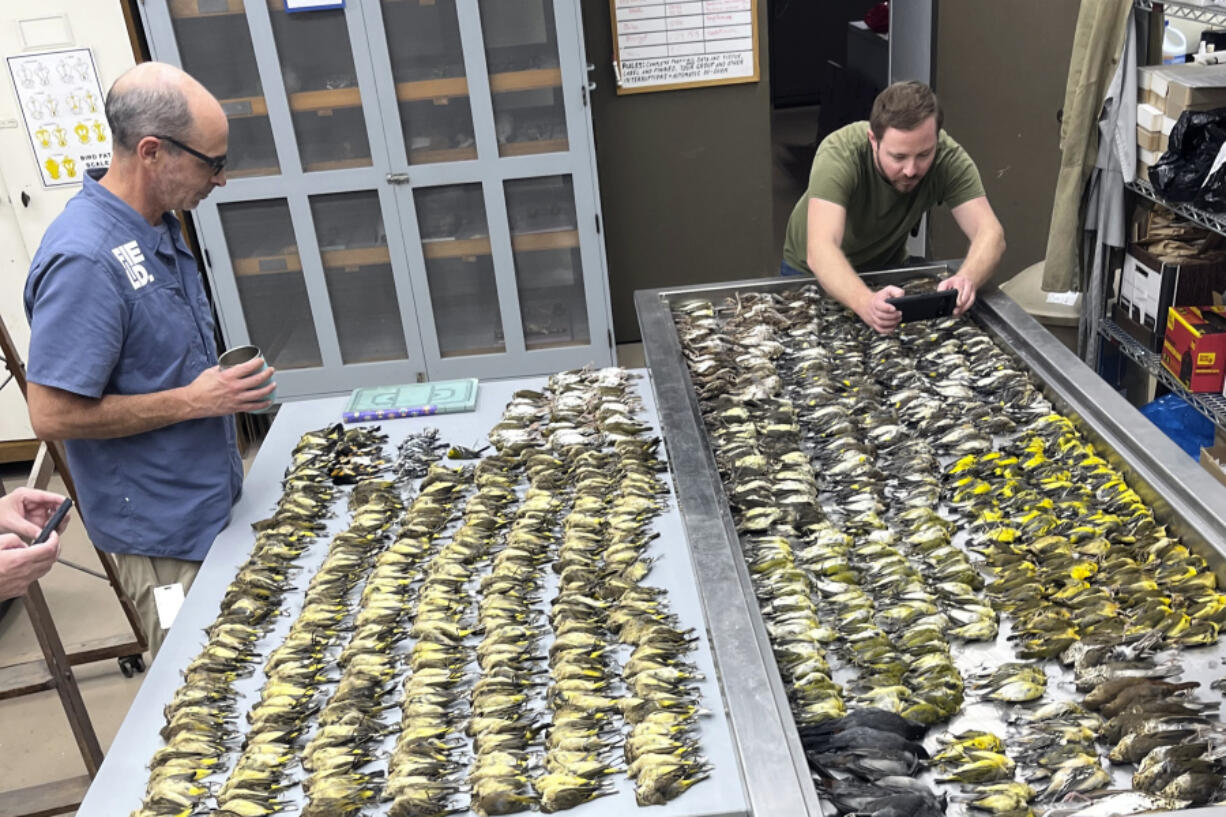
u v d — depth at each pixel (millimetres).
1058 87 4621
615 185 4828
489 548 2021
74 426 2064
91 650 3170
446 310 4480
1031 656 1585
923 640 1619
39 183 4016
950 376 2436
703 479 1977
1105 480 1973
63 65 3887
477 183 4230
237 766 1526
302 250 4285
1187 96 2844
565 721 1526
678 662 1636
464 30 3939
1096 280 3387
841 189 2744
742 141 4758
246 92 4082
